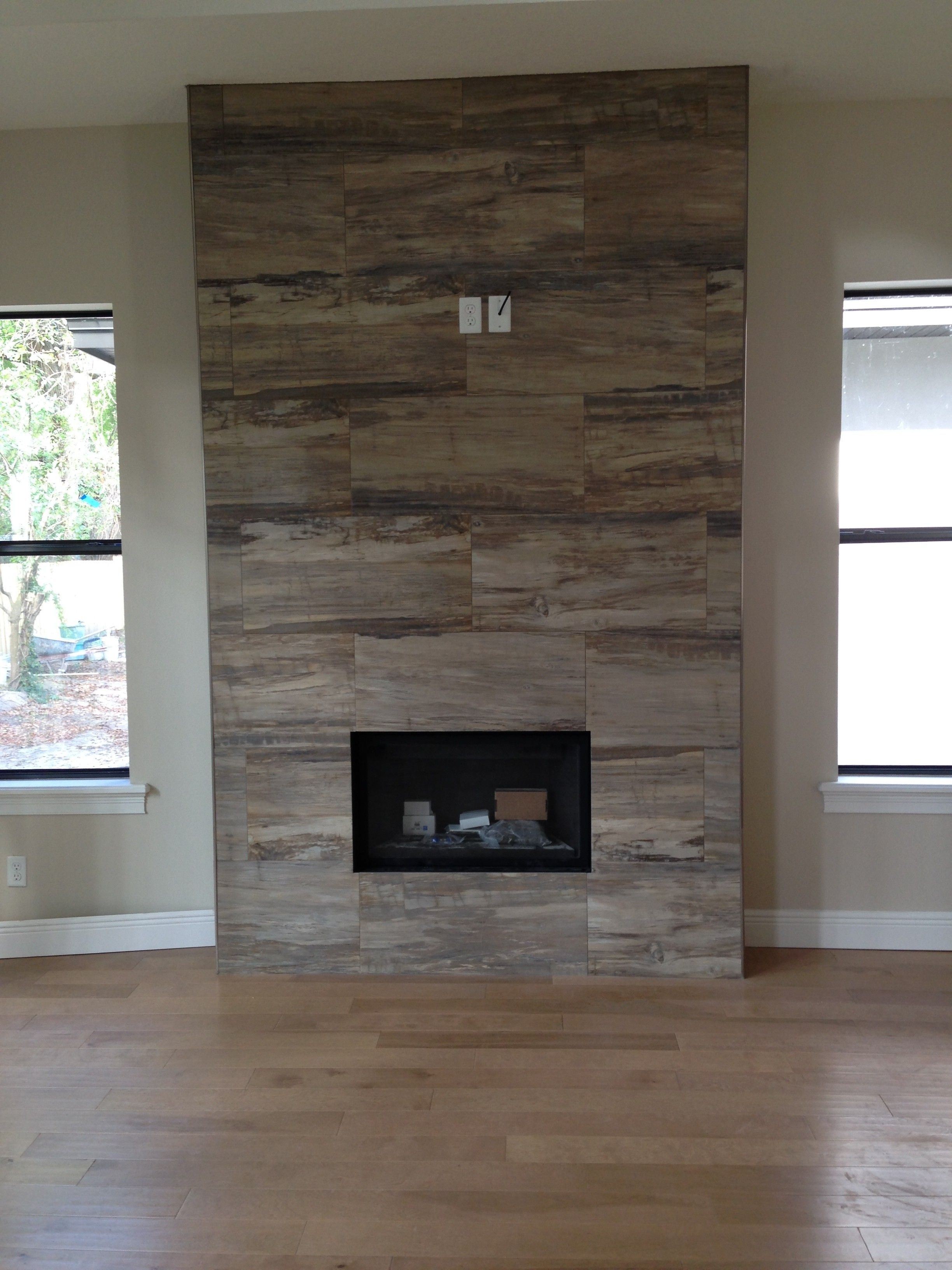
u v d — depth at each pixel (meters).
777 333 3.35
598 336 3.13
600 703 3.21
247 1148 2.30
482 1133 2.35
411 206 3.12
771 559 3.40
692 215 3.08
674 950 3.25
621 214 3.09
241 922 3.32
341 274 3.15
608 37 2.83
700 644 3.18
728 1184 2.15
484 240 3.12
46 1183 2.18
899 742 3.57
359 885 3.29
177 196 3.38
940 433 3.48
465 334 3.14
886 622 3.54
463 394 3.16
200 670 3.49
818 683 3.43
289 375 3.18
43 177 3.38
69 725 3.58
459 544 3.20
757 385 3.36
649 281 3.10
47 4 2.68
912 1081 2.58
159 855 3.54
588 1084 2.57
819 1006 3.03
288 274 3.16
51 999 3.13
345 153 3.11
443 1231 2.00
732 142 3.05
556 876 3.25
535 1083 2.58
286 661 3.26
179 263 3.39
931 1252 1.94
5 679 3.57
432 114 3.09
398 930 3.30
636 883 3.25
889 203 3.29
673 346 3.12
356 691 3.25
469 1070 2.65
